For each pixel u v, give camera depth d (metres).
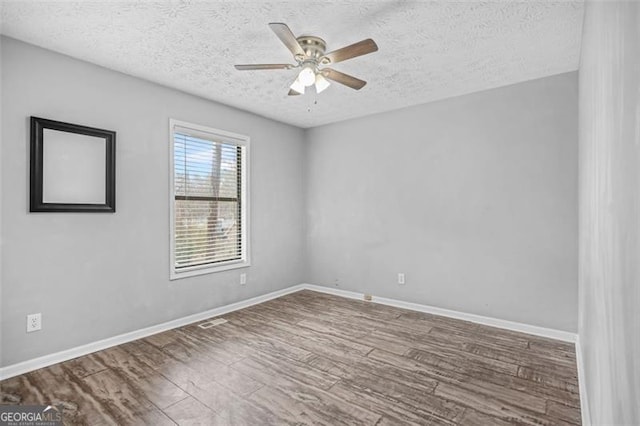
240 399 2.07
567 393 2.12
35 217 2.45
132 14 2.09
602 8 1.11
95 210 2.73
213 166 3.77
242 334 3.14
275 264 4.47
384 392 2.15
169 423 1.84
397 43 2.46
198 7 2.02
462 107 3.52
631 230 0.68
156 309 3.19
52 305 2.53
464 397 2.09
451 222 3.60
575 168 2.91
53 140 2.52
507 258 3.26
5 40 2.32
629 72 0.70
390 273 4.07
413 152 3.87
